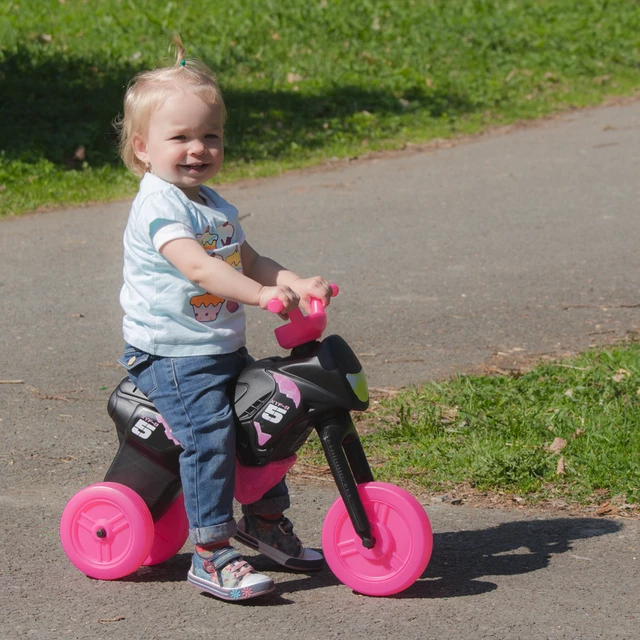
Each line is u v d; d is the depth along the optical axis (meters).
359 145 36.34
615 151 34.44
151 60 44.53
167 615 8.73
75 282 21.09
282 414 8.70
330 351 8.77
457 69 47.34
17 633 8.37
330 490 11.63
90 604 8.95
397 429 13.04
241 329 9.09
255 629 8.45
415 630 8.41
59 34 48.34
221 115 9.07
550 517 10.91
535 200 28.11
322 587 9.34
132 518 9.29
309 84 43.41
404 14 53.97
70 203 28.62
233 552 8.88
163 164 8.90
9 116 36.06
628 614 8.72
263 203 28.27
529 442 12.65
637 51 51.69
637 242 23.56
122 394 9.43
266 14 52.16
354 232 24.95
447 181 30.84
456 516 10.95
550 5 57.25
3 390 14.92
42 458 12.50
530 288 20.09
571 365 15.33
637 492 11.26
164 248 8.65
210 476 8.72
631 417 13.07
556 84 46.75
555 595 9.08
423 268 21.67
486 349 16.55
